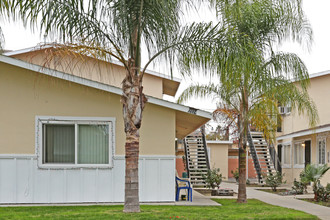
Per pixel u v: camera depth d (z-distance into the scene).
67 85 10.93
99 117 10.96
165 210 9.55
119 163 10.94
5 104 10.81
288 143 23.19
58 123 10.87
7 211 9.45
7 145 10.73
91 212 9.02
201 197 13.48
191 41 9.03
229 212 9.61
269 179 17.94
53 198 10.73
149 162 11.03
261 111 12.68
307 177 13.65
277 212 9.84
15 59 10.59
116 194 10.87
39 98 10.88
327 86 20.20
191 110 10.99
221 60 8.62
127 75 8.99
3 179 10.66
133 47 8.97
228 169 29.44
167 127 11.10
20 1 8.10
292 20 12.26
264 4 12.32
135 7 8.77
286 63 12.12
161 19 8.80
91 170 10.88
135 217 8.22
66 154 10.90
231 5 9.73
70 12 8.40
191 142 21.52
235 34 8.86
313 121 14.61
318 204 12.46
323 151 18.23
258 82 10.56
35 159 10.75
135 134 8.97
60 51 8.52
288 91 13.05
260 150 22.75
